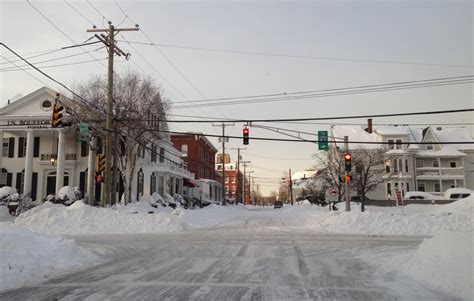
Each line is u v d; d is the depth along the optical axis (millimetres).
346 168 29125
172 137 76500
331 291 8391
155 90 37156
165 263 12047
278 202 86812
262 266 11500
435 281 8969
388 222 23969
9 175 45375
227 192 130250
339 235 21344
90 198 35000
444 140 64500
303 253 14250
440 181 60719
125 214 25719
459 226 23281
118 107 35375
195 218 32844
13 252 11008
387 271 10734
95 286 8844
